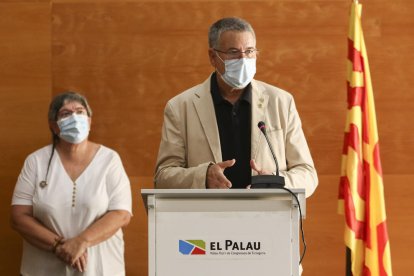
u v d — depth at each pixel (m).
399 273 6.18
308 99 6.31
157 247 3.51
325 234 6.22
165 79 6.34
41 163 5.35
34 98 6.33
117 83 6.34
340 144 6.30
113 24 6.38
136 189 6.26
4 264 6.20
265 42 6.34
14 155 6.28
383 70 6.32
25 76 6.35
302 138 4.68
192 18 6.37
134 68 6.35
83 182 5.28
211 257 3.50
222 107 4.70
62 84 6.34
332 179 6.27
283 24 6.35
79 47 6.36
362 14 6.36
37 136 6.30
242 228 3.51
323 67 6.34
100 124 6.31
